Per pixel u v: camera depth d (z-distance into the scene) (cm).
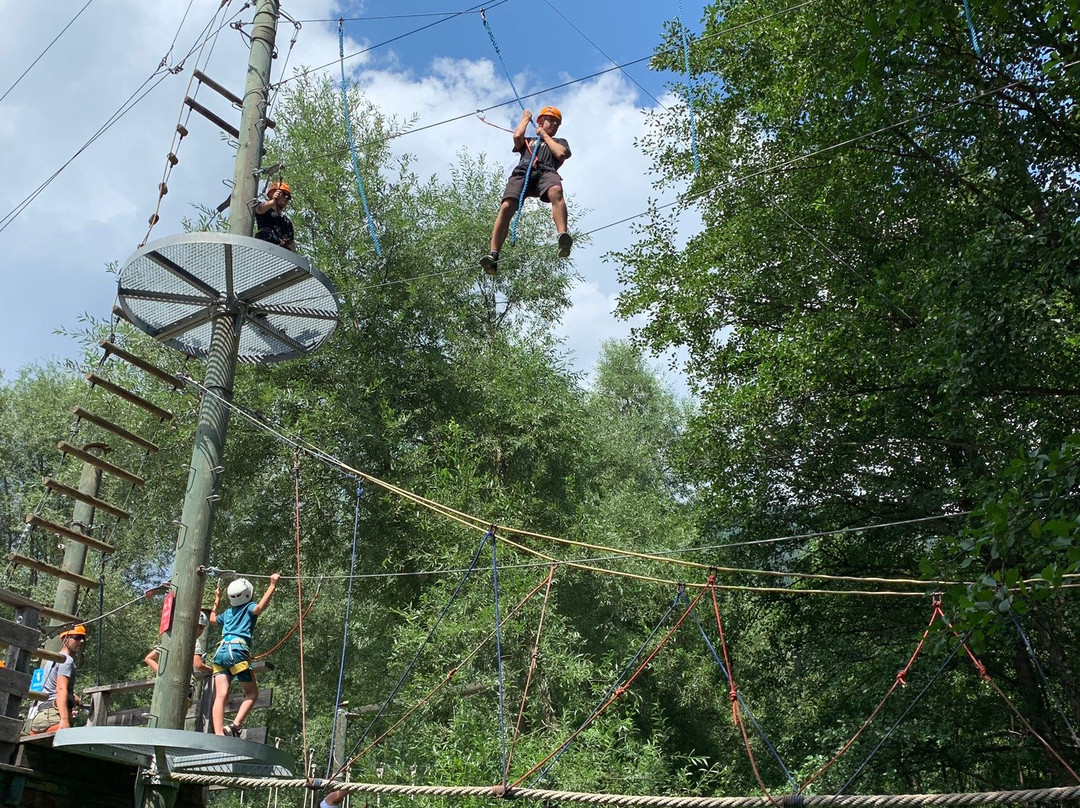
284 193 1134
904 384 1550
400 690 1686
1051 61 1180
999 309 1270
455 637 1622
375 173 2091
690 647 2130
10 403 2969
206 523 998
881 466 1758
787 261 1836
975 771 1855
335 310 1074
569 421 2041
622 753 1562
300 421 1842
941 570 1550
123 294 1059
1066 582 1368
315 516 1953
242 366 1916
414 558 1927
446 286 2164
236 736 910
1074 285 1226
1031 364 1415
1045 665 1644
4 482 2927
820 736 1653
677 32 2008
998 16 915
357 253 2034
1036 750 1612
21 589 2467
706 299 1944
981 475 1508
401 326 2055
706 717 2175
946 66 1429
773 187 1819
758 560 1873
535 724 1645
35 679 1128
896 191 1611
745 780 1797
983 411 1459
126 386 1914
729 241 1889
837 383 1655
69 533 1047
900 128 1535
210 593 1973
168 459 1883
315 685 2331
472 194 2316
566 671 1628
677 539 2056
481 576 1719
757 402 1694
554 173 850
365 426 1922
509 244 2245
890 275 1575
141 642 2750
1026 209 1499
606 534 1917
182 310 1107
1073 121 1383
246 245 955
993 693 1767
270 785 954
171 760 947
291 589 2078
